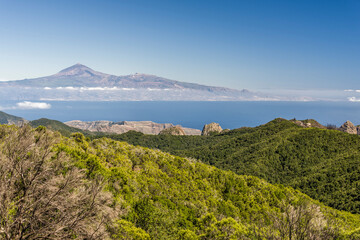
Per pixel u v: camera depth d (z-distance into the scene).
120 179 33.12
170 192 42.81
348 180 85.50
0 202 11.91
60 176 15.04
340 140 122.69
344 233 19.72
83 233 12.88
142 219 27.58
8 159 13.87
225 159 134.00
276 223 19.38
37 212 12.56
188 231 27.83
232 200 54.44
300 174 107.88
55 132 29.47
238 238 26.88
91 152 47.12
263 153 122.69
